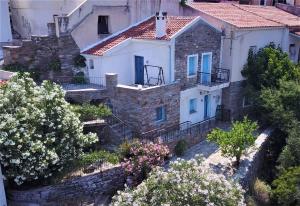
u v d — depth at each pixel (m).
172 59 18.55
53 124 13.05
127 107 17.72
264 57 22.25
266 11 28.11
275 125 21.05
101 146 16.73
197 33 19.66
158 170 11.37
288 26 24.45
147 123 17.70
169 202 10.12
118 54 19.77
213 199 10.28
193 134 19.25
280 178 16.33
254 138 17.00
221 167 16.55
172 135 18.52
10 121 11.88
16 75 14.37
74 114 14.12
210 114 22.25
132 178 14.84
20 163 12.06
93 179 14.07
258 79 22.11
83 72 20.44
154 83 19.53
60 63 20.05
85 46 20.77
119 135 16.92
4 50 19.50
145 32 20.06
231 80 22.03
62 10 22.44
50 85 14.11
